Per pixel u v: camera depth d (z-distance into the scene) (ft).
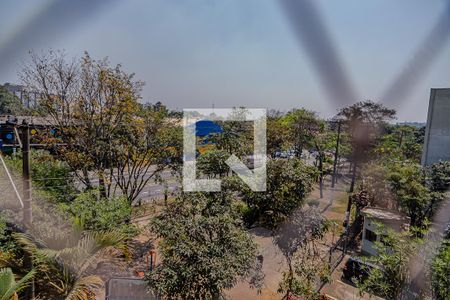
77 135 39.60
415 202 39.52
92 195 31.83
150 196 60.80
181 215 22.00
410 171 44.04
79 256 20.76
